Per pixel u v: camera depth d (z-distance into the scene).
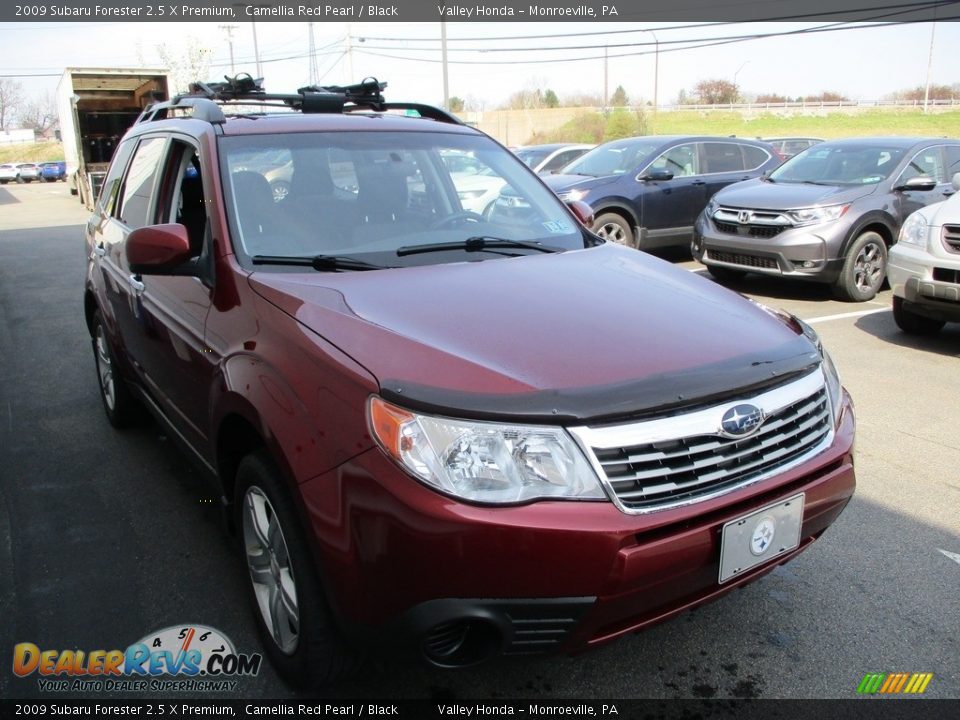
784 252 8.31
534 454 2.03
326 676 2.43
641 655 2.82
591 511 2.03
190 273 3.03
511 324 2.45
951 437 4.70
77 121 21.62
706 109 63.59
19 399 5.63
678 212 10.76
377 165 3.51
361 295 2.66
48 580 3.28
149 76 20.75
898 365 6.11
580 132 50.81
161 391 3.65
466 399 2.05
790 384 2.42
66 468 4.39
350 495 2.08
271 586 2.66
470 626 2.14
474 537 1.96
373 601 2.08
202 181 3.21
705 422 2.18
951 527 3.67
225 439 2.81
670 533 2.12
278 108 4.15
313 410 2.23
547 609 2.04
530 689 2.65
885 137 9.59
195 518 3.80
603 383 2.15
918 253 6.34
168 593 3.19
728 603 3.11
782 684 2.67
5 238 16.16
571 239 3.56
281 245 3.01
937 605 3.08
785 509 2.34
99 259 4.66
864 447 4.56
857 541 3.55
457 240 3.30
